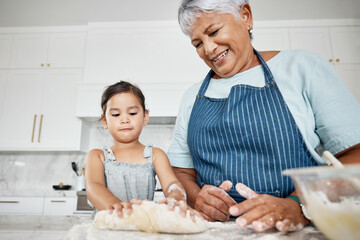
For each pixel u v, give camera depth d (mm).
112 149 855
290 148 642
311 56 701
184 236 414
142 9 2617
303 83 684
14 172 2869
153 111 2439
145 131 2885
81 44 2850
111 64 2691
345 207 279
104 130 2924
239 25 717
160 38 2721
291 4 2525
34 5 2580
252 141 672
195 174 907
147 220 445
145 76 2637
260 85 751
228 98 737
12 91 2775
